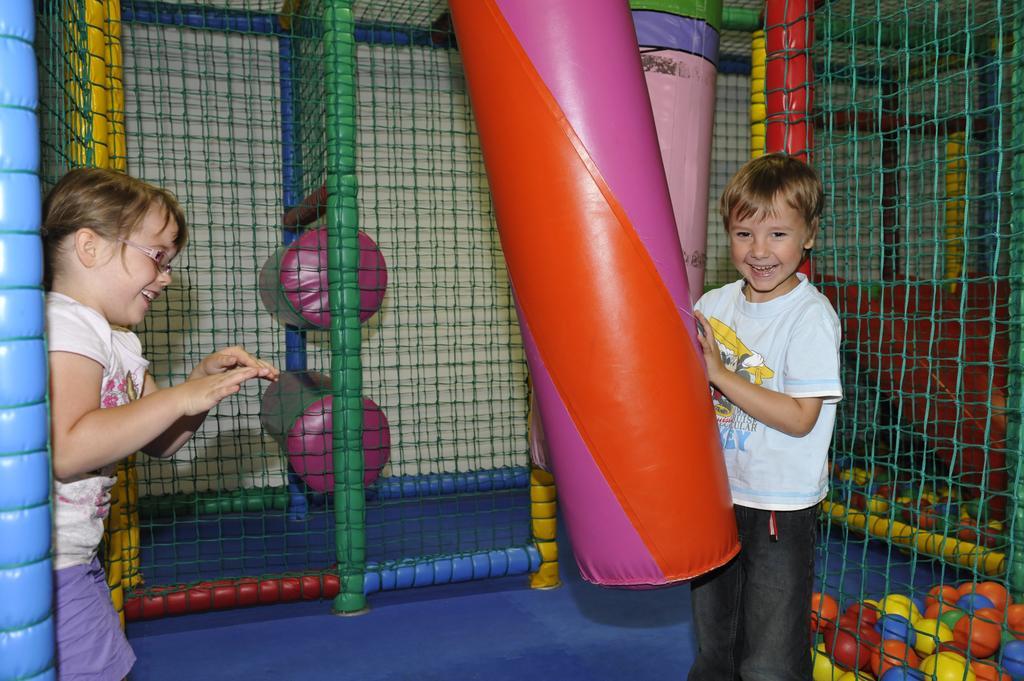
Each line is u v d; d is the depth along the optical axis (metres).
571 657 2.59
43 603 0.90
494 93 1.45
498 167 1.47
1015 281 2.84
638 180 1.44
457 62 5.44
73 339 1.30
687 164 2.25
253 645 2.77
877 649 2.27
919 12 4.21
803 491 1.71
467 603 3.16
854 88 2.48
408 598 3.24
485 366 5.66
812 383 1.63
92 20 2.56
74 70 2.11
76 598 1.39
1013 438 2.82
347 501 3.09
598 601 3.14
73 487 1.39
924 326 4.33
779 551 1.72
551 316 1.45
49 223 1.40
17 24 0.88
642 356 1.42
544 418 1.52
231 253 4.96
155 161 4.81
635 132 1.45
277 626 2.96
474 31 1.47
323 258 3.58
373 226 5.30
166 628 2.96
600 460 1.45
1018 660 2.24
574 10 1.43
